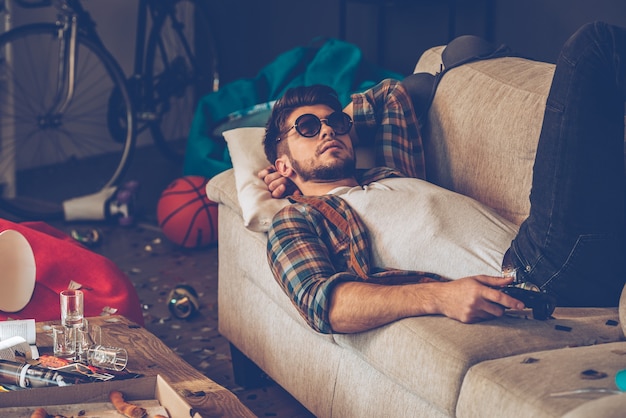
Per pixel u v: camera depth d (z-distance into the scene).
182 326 3.01
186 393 1.65
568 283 1.86
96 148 5.59
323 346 2.02
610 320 1.78
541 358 1.55
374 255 1.96
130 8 5.69
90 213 4.18
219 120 4.16
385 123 2.31
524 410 1.41
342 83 3.91
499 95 2.22
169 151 5.20
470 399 1.52
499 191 2.16
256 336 2.33
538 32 4.53
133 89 4.79
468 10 4.74
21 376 1.66
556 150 1.84
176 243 3.78
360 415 1.89
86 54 5.45
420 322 1.71
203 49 5.92
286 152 2.20
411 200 1.99
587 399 1.38
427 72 2.57
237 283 2.41
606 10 4.27
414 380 1.67
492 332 1.66
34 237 2.45
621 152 1.83
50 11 5.25
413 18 4.94
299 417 2.37
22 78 5.12
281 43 5.51
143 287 3.38
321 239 1.98
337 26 5.22
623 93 1.77
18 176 5.05
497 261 1.93
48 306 2.34
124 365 1.75
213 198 2.44
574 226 1.83
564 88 1.83
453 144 2.29
